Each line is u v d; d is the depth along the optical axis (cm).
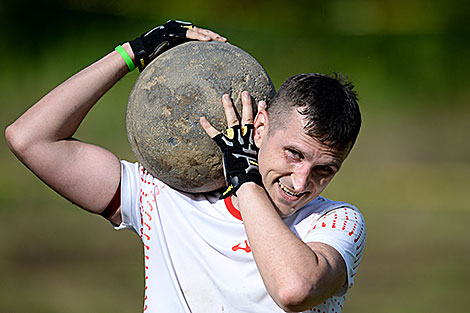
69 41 6594
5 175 4400
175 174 1039
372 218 3719
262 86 1041
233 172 1000
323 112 944
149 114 1024
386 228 3538
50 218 3588
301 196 983
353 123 963
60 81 6156
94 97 1107
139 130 1036
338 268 964
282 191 988
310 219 1045
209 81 1017
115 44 6675
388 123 6003
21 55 6378
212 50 1047
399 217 3738
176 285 1048
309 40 7269
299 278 916
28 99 5806
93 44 6625
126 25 6931
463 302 2520
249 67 1041
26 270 2792
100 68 1112
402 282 2769
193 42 1073
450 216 3762
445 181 4481
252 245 957
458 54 7100
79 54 6500
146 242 1084
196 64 1027
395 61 7012
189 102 1012
